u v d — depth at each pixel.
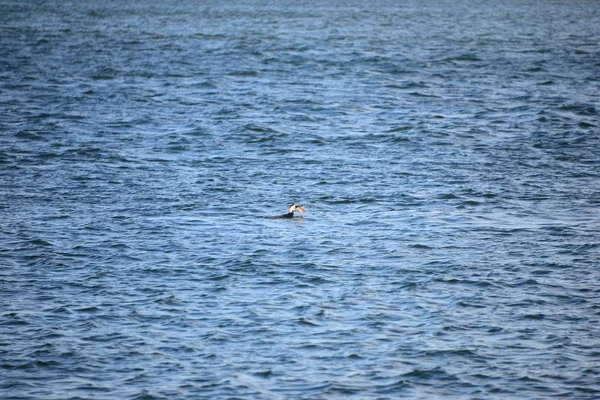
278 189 85.19
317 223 74.56
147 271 62.59
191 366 48.25
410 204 80.56
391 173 91.62
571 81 156.38
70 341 51.09
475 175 90.94
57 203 79.75
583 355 49.84
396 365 48.53
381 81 156.50
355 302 57.06
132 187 85.38
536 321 54.41
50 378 46.88
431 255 66.50
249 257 65.50
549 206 80.19
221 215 76.62
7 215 75.69
